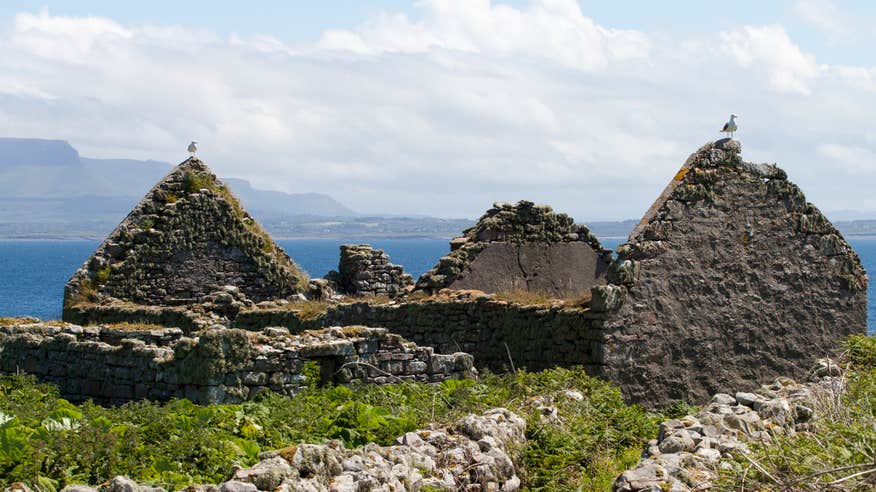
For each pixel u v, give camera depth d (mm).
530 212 27016
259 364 17062
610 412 15328
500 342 22500
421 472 10906
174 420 12445
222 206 31375
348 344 18078
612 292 20172
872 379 14195
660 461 10930
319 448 10148
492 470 11625
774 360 21766
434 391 15969
